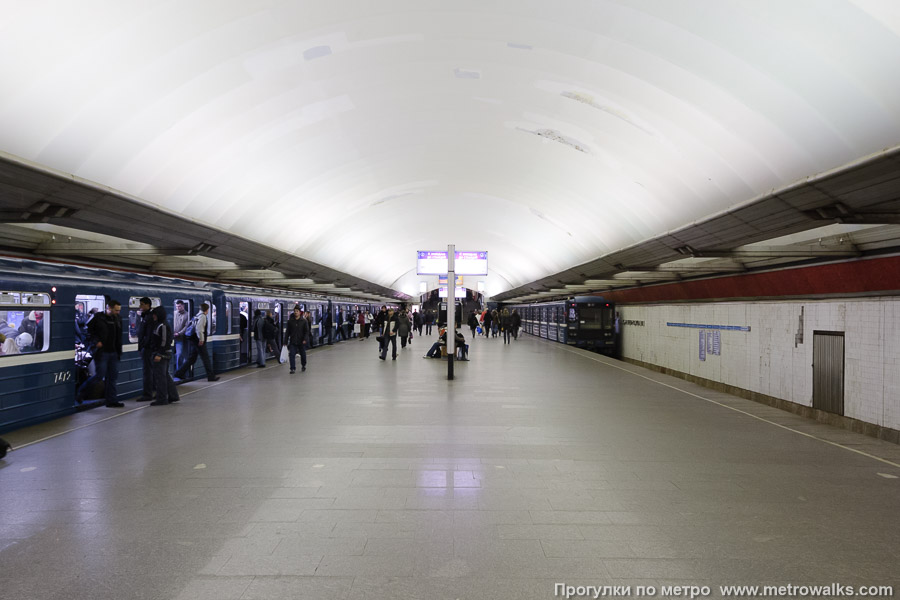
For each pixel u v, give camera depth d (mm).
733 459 6457
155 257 15148
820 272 11062
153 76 7453
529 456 6539
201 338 12922
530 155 14867
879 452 6812
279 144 11609
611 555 3920
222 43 7465
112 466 6043
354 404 10031
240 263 16500
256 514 4660
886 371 8320
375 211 22984
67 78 6637
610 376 14492
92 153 7977
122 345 10141
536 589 3441
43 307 8328
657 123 9727
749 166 8922
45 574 3621
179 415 8953
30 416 8039
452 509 4801
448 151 15797
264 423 8328
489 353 22188
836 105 6680
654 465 6184
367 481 5559
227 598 3322
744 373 13273
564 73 9438
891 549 4043
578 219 18453
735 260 13609
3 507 4812
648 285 20969
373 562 3795
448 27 8227
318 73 9320
